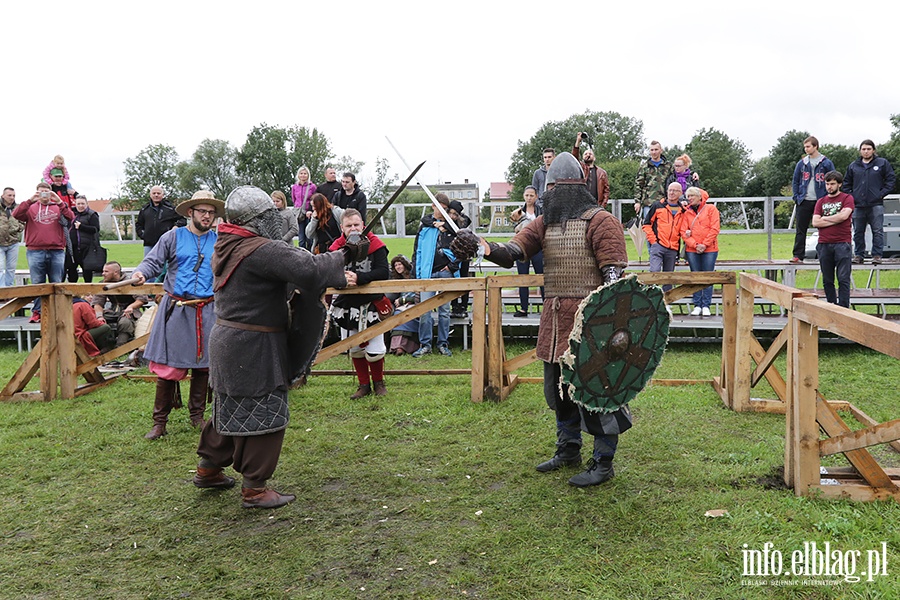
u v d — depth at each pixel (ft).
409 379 24.11
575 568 10.57
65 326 22.13
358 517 12.71
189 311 17.74
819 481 12.72
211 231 18.16
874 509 12.01
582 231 13.55
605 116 234.17
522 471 14.67
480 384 20.44
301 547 11.59
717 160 228.63
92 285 22.00
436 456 15.98
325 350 20.77
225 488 14.21
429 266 28.81
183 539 12.01
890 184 33.06
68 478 15.08
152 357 17.72
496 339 20.29
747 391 18.88
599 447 13.64
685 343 30.53
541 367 26.18
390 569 10.80
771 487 13.34
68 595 10.29
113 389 23.38
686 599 9.66
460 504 13.14
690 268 30.25
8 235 35.29
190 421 19.06
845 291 27.71
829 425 12.64
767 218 39.19
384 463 15.57
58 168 37.45
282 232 13.28
